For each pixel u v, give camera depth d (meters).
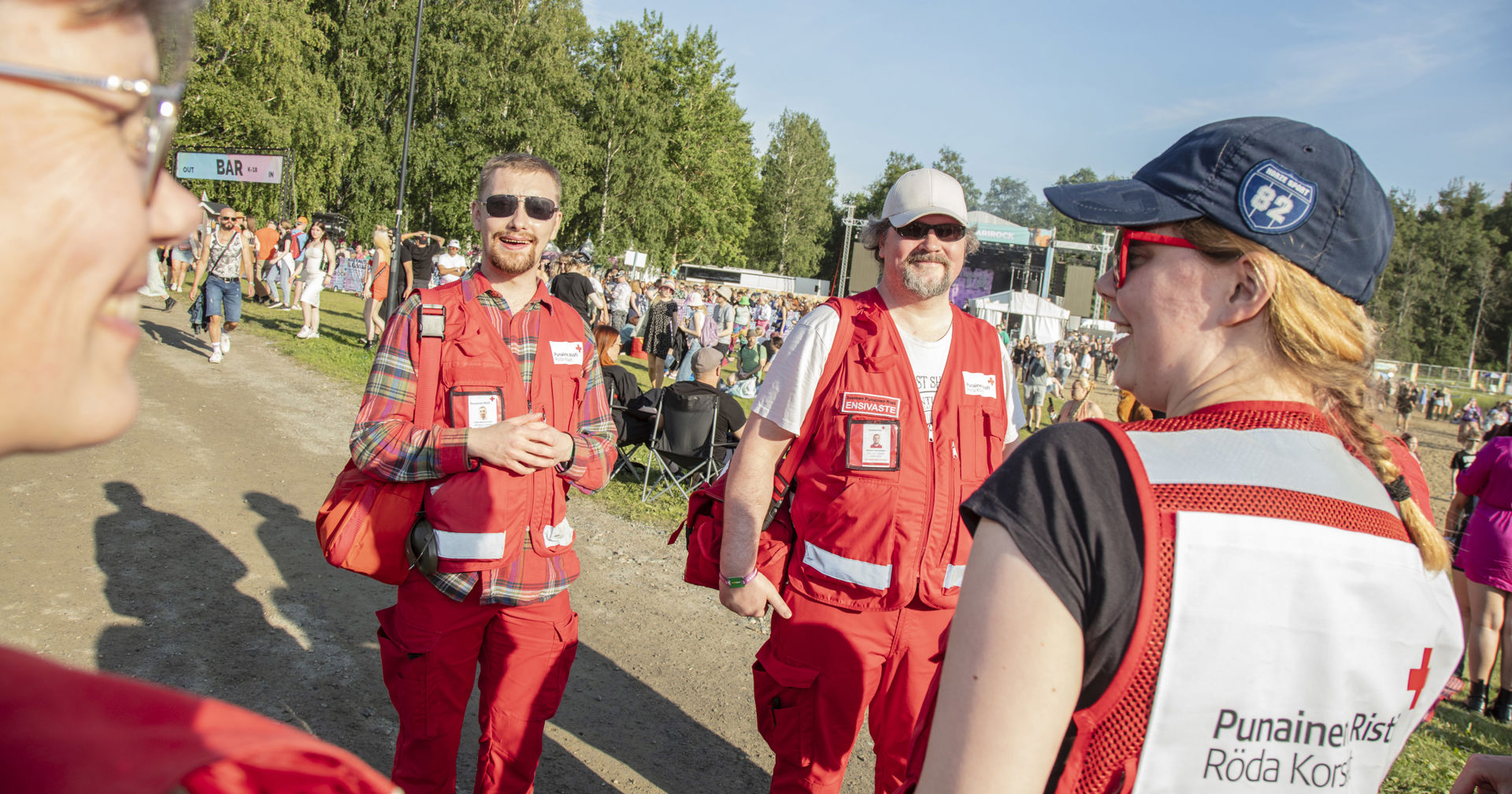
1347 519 0.85
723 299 22.20
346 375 10.05
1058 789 0.81
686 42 56.00
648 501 6.71
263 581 4.37
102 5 0.43
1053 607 0.79
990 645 0.80
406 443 2.20
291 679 3.50
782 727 2.27
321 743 0.51
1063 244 49.34
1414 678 0.87
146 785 0.44
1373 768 0.87
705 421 6.58
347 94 38.00
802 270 76.56
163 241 0.53
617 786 3.12
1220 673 0.78
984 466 2.31
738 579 2.22
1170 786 0.80
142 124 0.48
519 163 2.46
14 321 0.43
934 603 2.19
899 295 2.38
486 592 2.26
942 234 2.31
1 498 5.05
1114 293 1.07
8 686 0.46
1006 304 35.56
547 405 2.46
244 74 30.23
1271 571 0.80
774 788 2.29
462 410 2.32
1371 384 1.02
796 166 76.62
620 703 3.71
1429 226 75.81
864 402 2.22
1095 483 0.83
